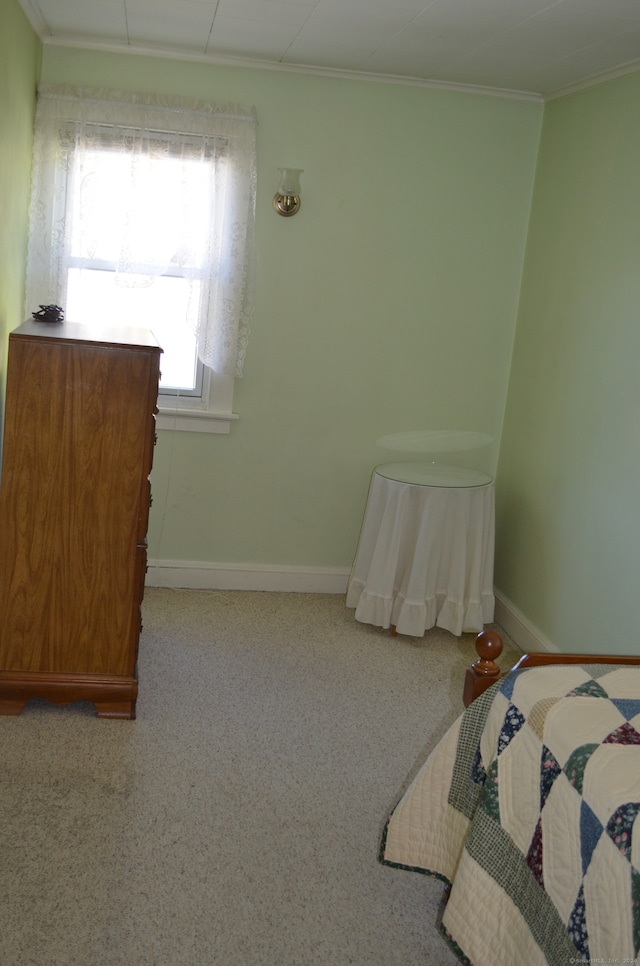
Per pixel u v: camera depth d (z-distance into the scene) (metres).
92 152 3.35
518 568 3.70
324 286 3.69
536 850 1.54
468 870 1.64
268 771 2.52
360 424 3.85
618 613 2.86
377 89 3.55
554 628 3.32
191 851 2.13
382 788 2.48
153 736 2.63
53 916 1.86
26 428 2.46
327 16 2.74
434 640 3.59
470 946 1.60
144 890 1.97
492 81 3.44
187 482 3.80
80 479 2.51
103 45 3.32
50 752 2.48
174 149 3.41
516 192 3.73
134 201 3.38
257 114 3.49
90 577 2.58
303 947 1.85
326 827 2.28
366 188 3.63
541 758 1.62
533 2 2.39
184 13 2.86
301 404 3.79
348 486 3.91
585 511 3.12
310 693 3.02
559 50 2.88
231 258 3.50
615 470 2.93
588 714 1.64
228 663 3.20
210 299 3.52
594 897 1.36
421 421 3.89
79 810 2.24
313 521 3.93
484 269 3.78
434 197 3.68
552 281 3.50
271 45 3.18
